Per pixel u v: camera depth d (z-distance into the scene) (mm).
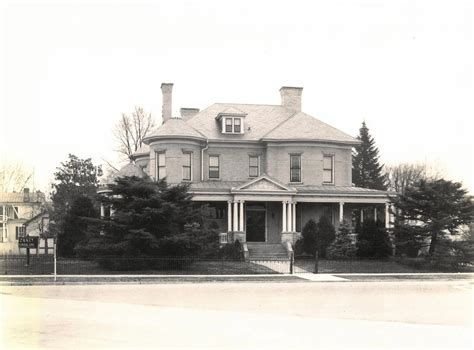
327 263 39812
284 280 31266
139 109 75562
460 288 28109
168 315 18250
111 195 37219
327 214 49375
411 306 21016
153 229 34938
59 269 35125
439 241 39906
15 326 15977
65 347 13055
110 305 20734
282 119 52344
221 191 44875
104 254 34562
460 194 40594
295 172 49031
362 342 13898
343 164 50062
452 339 14438
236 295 24359
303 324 16547
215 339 14133
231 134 49688
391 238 42438
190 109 54062
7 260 39938
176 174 47062
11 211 75938
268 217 48250
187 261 36312
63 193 66312
